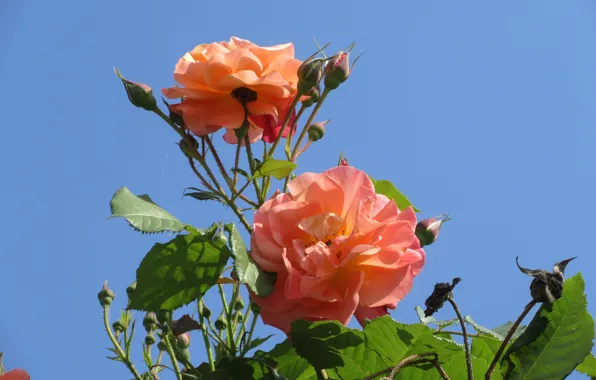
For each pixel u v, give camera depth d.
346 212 0.97
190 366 1.05
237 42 1.04
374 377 0.94
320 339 0.95
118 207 0.97
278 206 0.96
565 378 0.93
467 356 0.91
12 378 0.98
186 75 1.01
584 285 0.94
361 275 0.94
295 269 0.95
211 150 1.01
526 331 0.94
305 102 1.03
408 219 0.96
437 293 0.91
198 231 0.98
